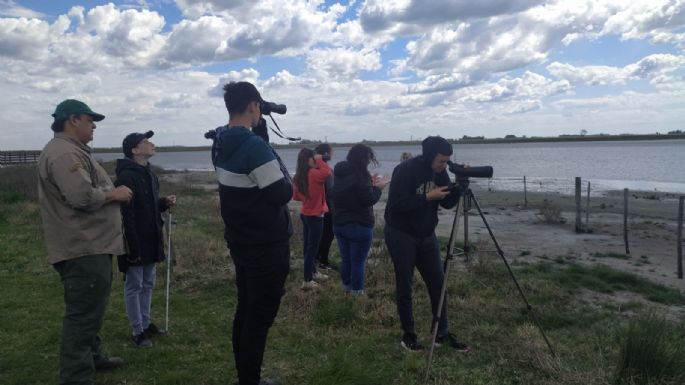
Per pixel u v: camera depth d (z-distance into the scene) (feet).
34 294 21.43
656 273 27.55
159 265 25.62
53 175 11.08
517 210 58.23
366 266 24.25
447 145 14.57
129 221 14.53
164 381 13.28
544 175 135.54
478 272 24.18
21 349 15.53
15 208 47.21
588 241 37.60
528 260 28.99
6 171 79.41
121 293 21.65
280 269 11.27
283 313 18.75
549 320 17.90
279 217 11.15
